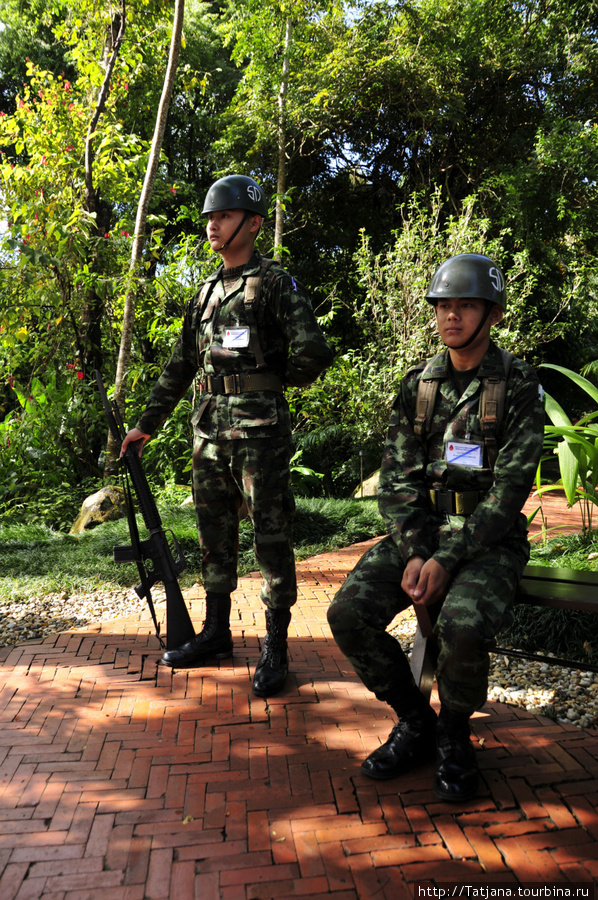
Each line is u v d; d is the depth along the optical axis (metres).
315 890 1.61
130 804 1.92
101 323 8.37
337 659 2.91
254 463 2.57
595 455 3.62
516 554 1.99
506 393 1.97
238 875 1.66
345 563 4.63
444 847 1.74
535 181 10.93
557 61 12.01
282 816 1.87
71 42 8.27
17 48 14.13
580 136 10.86
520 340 9.30
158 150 6.98
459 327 1.94
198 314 2.69
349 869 1.67
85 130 7.77
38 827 1.83
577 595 1.93
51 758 2.15
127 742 2.25
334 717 2.40
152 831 1.81
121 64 7.97
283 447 2.62
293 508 2.67
